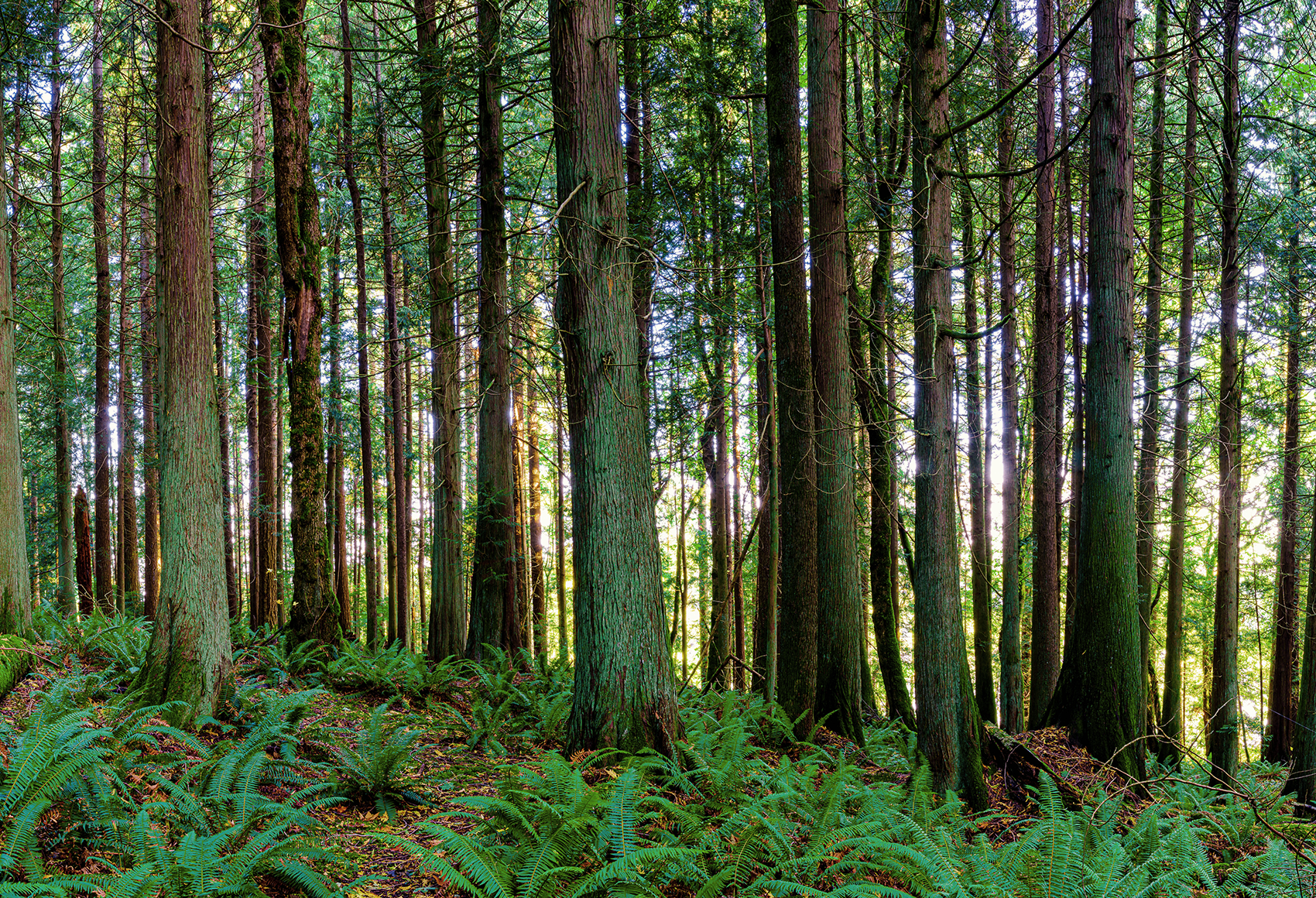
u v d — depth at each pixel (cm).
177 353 762
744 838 520
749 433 2173
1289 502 1528
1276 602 1580
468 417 2322
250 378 1686
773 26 1019
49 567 2166
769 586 1318
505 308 1248
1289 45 1284
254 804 519
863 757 929
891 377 1708
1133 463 952
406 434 2019
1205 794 872
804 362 1009
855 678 1011
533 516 2300
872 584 1283
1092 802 786
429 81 1194
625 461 725
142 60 1541
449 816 609
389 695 980
